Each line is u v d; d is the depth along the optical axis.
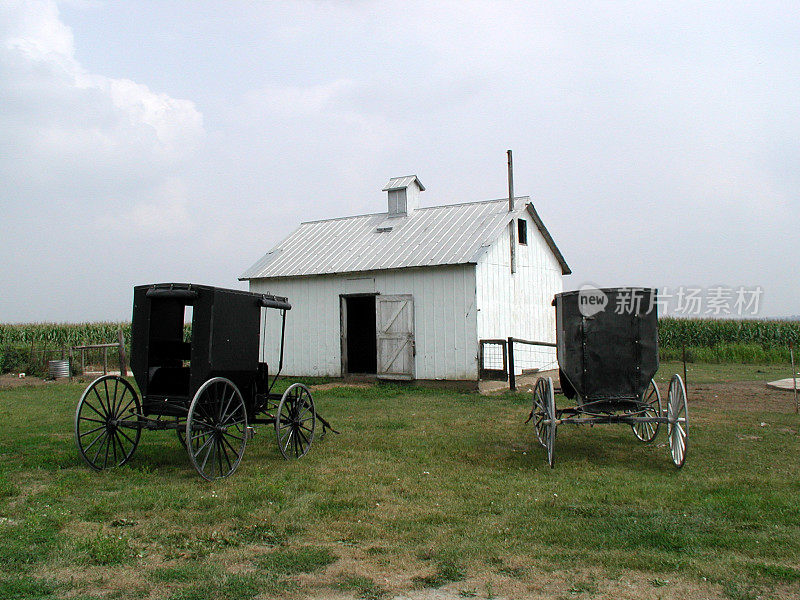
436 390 18.19
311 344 21.17
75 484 8.11
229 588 4.99
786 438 10.84
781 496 7.39
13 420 13.45
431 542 6.07
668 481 8.26
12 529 6.27
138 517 6.79
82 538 6.05
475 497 7.58
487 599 4.88
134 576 5.22
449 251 19.12
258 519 6.74
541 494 7.69
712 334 33.50
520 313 21.28
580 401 10.04
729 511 6.83
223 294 8.93
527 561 5.58
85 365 27.44
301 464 9.30
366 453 10.00
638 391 9.42
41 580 5.08
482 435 11.41
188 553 5.77
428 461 9.48
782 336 32.66
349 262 20.62
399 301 19.41
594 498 7.46
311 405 10.43
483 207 22.27
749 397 16.41
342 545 6.01
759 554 5.68
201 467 8.42
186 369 10.27
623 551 5.79
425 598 4.89
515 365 20.61
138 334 9.06
